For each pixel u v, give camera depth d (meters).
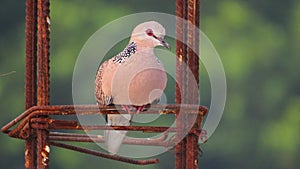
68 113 7.89
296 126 22.75
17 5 23.39
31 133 7.96
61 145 8.34
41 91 8.04
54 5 22.44
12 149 21.92
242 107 22.72
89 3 22.62
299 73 23.44
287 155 22.56
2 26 23.30
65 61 21.66
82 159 20.47
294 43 23.95
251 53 23.52
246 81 22.89
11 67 22.89
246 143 22.58
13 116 22.41
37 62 8.36
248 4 24.38
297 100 23.16
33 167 8.21
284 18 24.48
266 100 22.98
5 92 22.55
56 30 22.19
